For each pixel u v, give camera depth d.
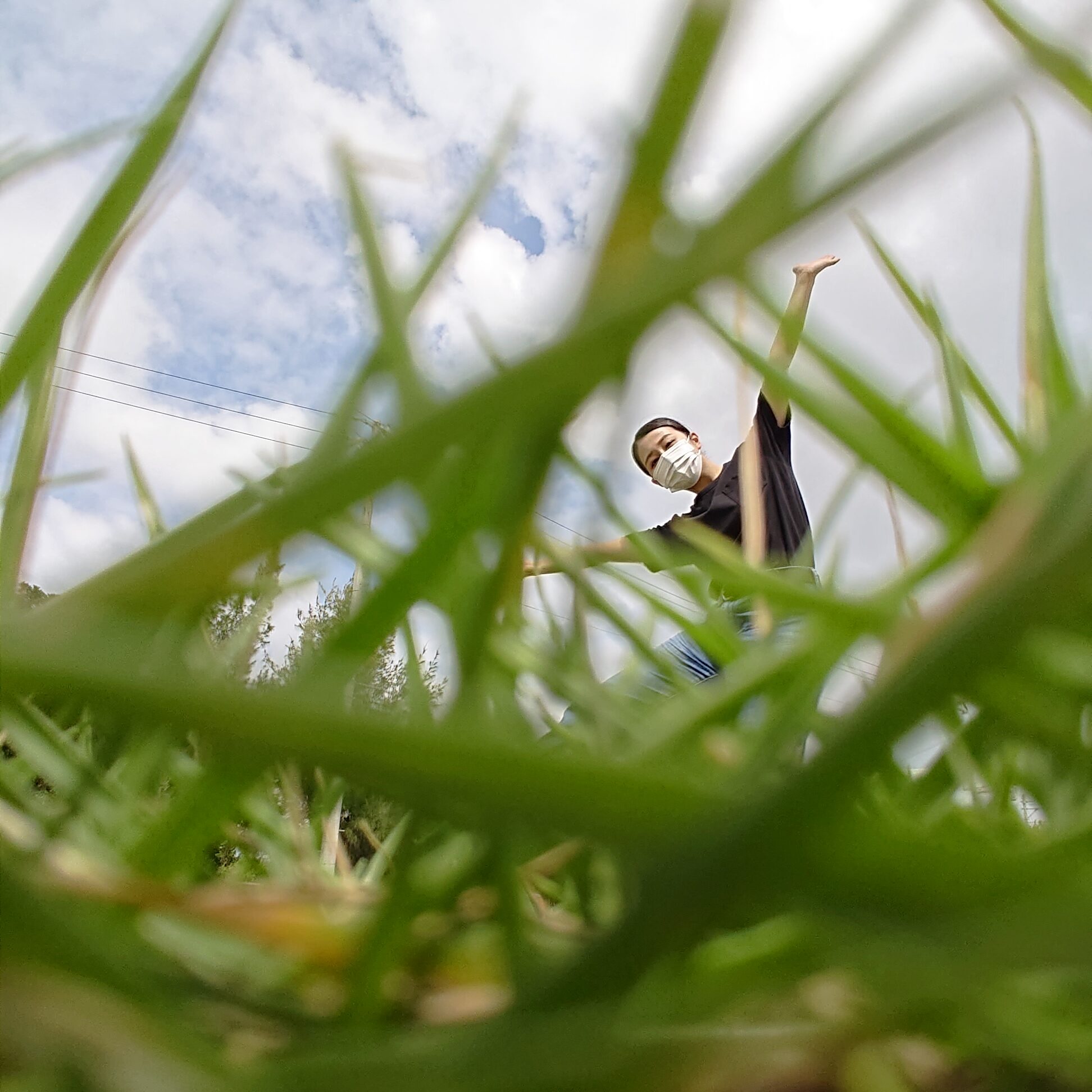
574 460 0.14
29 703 0.26
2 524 0.26
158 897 0.17
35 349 0.22
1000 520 0.12
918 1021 0.15
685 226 0.10
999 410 0.32
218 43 0.22
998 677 0.20
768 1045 0.13
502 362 0.11
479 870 0.18
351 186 0.18
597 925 0.23
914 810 0.30
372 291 0.17
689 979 0.15
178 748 0.27
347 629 0.14
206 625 0.23
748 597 0.38
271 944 0.18
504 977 0.19
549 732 0.28
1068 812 0.29
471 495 0.15
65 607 0.11
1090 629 0.19
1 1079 0.10
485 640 0.15
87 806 0.25
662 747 0.23
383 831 0.44
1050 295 0.31
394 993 0.19
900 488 0.23
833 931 0.11
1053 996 0.16
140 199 0.22
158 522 0.32
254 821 0.35
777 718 0.16
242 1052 0.15
